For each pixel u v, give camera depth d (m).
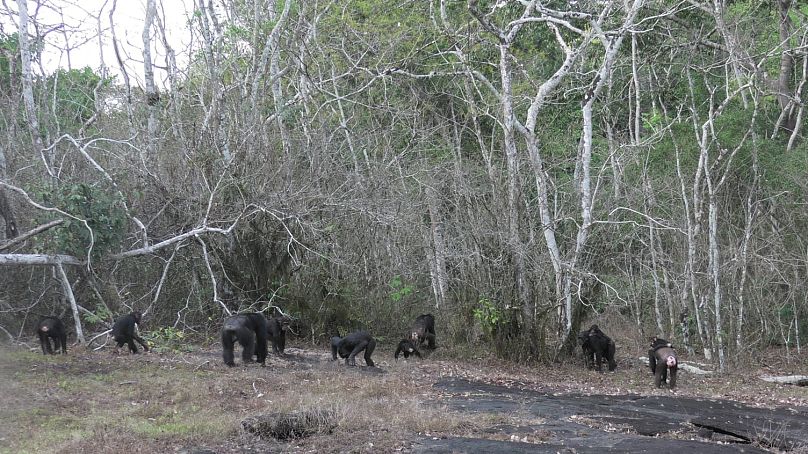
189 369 13.71
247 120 19.52
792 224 21.03
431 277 21.92
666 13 19.56
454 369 16.39
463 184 18.75
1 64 23.52
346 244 19.95
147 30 20.78
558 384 15.53
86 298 17.92
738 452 9.41
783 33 25.27
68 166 19.62
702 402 13.61
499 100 21.89
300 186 18.94
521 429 10.40
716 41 26.44
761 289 20.09
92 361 14.05
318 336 19.56
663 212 21.75
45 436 8.95
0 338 16.77
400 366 16.17
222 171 18.62
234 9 24.20
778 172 21.92
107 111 24.69
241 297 19.28
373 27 23.16
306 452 8.94
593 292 19.31
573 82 25.95
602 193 20.92
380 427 10.09
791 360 19.81
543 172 18.75
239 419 10.09
